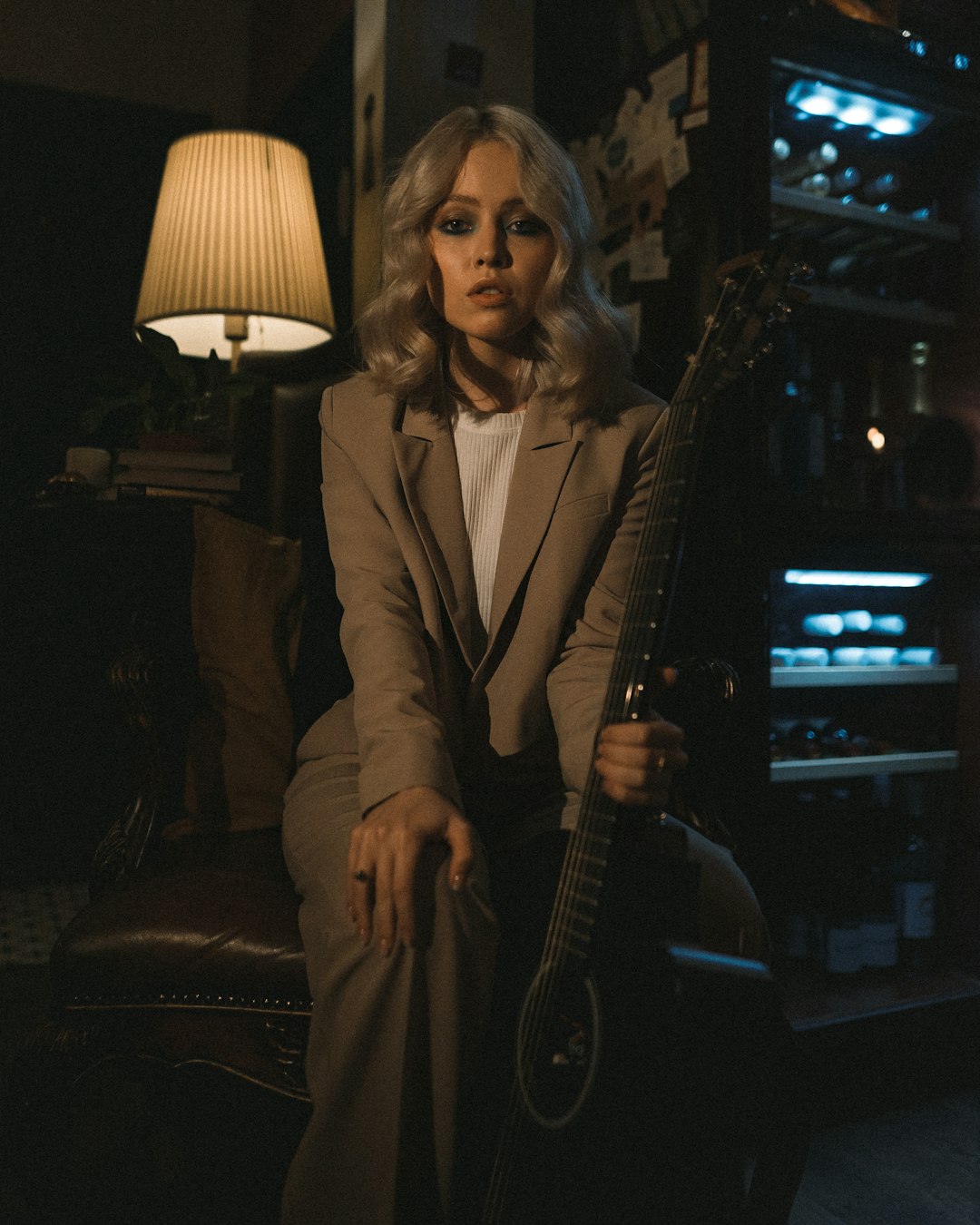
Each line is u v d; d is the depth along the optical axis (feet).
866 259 7.06
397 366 4.15
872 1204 4.64
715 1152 2.96
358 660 3.61
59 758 7.63
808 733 6.72
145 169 11.69
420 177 3.94
